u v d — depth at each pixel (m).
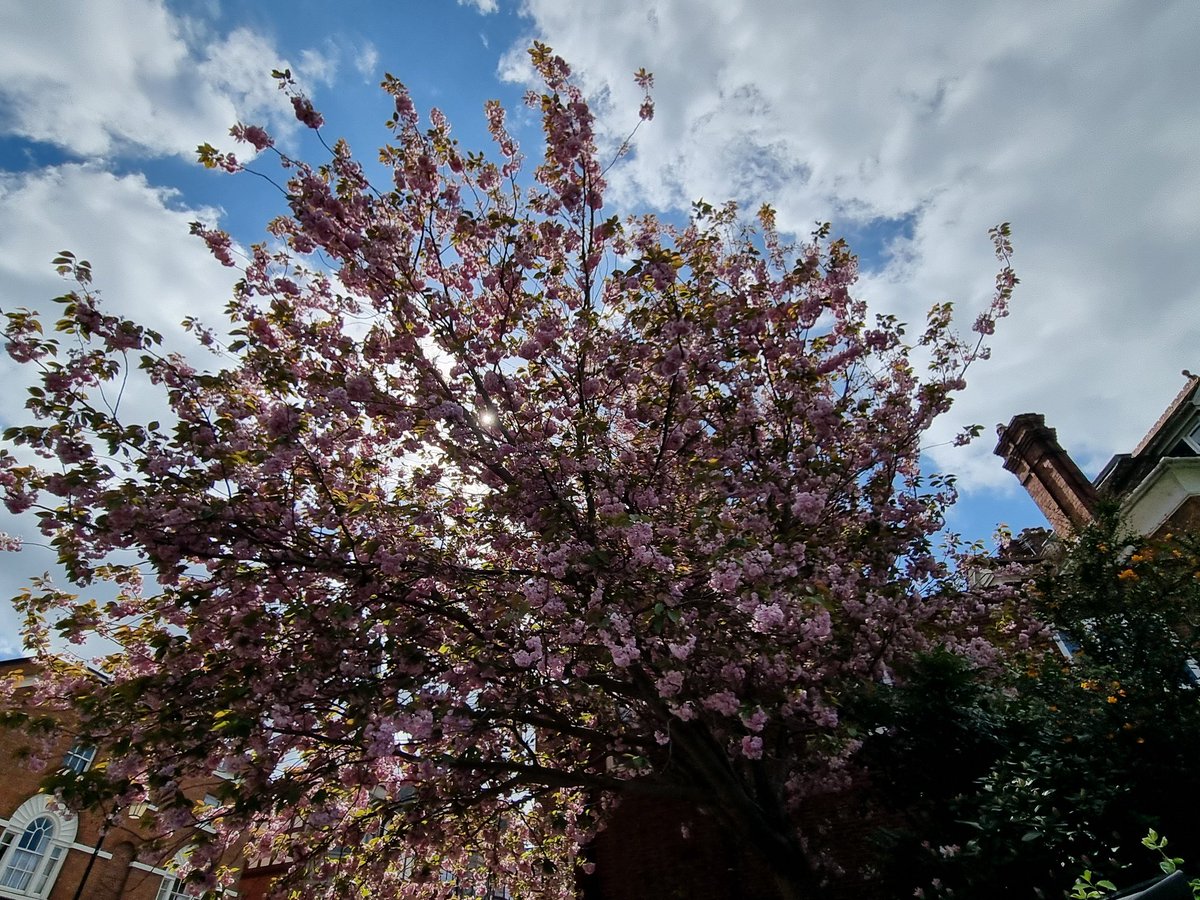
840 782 7.55
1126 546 8.37
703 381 7.41
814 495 6.69
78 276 5.56
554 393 7.59
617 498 6.73
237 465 5.98
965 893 4.86
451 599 6.92
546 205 7.55
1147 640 6.73
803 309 7.69
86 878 17.08
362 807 7.81
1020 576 9.02
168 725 5.34
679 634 5.64
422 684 6.02
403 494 7.58
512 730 7.29
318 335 6.94
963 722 6.21
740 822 6.64
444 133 7.35
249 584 6.20
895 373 8.50
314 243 6.73
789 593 5.84
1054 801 5.00
